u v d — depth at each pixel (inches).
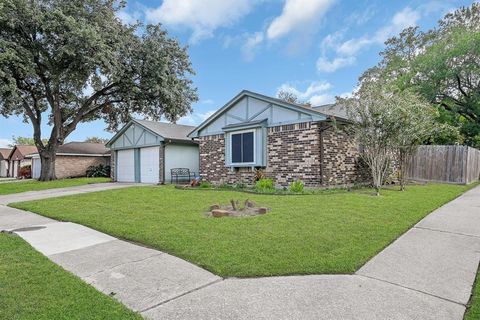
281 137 454.9
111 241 198.1
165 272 143.9
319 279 134.6
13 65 611.2
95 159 1082.1
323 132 424.2
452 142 718.5
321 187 415.8
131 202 349.4
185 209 294.5
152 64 755.4
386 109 354.9
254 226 218.4
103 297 116.9
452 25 839.1
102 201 363.6
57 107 794.2
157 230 213.5
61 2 651.5
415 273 141.5
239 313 106.3
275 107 464.4
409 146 422.9
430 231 210.7
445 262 154.7
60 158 998.4
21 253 172.6
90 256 168.1
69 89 798.5
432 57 761.6
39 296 117.0
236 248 171.3
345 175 463.2
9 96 631.2
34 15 613.0
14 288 124.2
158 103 845.8
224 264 149.7
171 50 799.1
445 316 104.7
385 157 377.7
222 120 544.4
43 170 800.9
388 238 190.4
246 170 499.2
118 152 788.0
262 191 410.3
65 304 110.6
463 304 113.3
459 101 824.9
